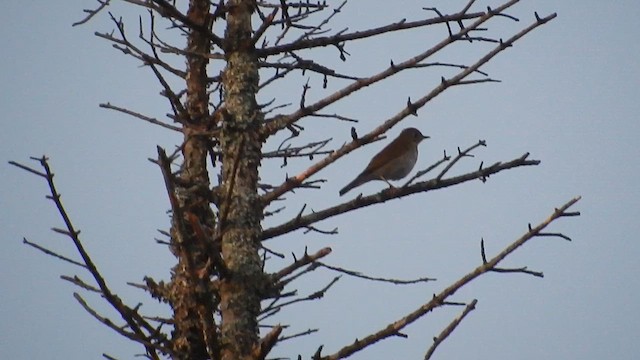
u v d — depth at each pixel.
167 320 12.56
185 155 14.12
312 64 13.02
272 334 10.54
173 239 13.16
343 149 11.84
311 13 13.42
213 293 11.52
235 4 13.06
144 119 13.80
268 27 12.65
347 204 12.01
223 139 12.44
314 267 11.65
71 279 10.63
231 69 12.78
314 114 12.34
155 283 12.81
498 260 10.29
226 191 12.16
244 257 11.71
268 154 13.54
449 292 10.27
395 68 12.09
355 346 10.33
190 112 14.30
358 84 12.16
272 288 11.61
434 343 9.77
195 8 14.70
